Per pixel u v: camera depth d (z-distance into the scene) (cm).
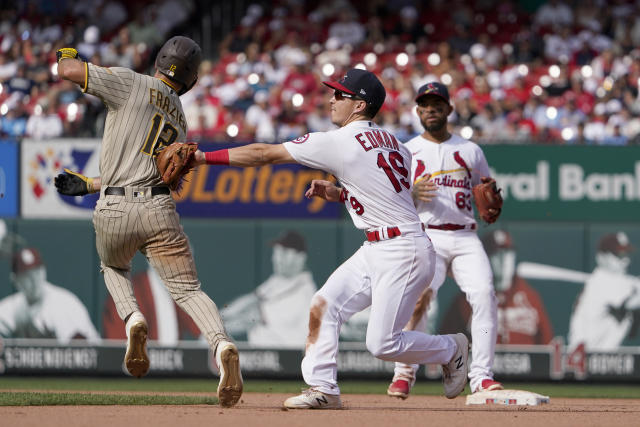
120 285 1959
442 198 2484
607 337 4181
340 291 2031
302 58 5688
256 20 6469
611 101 5288
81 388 3622
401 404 2453
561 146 4209
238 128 4984
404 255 1939
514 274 4209
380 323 1962
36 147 4312
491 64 5934
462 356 2086
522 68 5809
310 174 4278
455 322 4197
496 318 2470
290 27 6322
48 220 4316
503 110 5212
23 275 4306
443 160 2500
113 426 1625
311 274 4266
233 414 1855
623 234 4191
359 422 1727
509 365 4194
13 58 5619
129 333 1875
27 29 5944
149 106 1883
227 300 4278
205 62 5628
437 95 2484
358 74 1984
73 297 4294
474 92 5484
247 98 5238
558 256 4209
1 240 4306
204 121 5081
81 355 4272
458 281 2506
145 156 1873
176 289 1914
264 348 4250
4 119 5006
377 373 4191
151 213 1861
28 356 4284
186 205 4303
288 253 4275
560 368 4178
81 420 1716
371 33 6269
